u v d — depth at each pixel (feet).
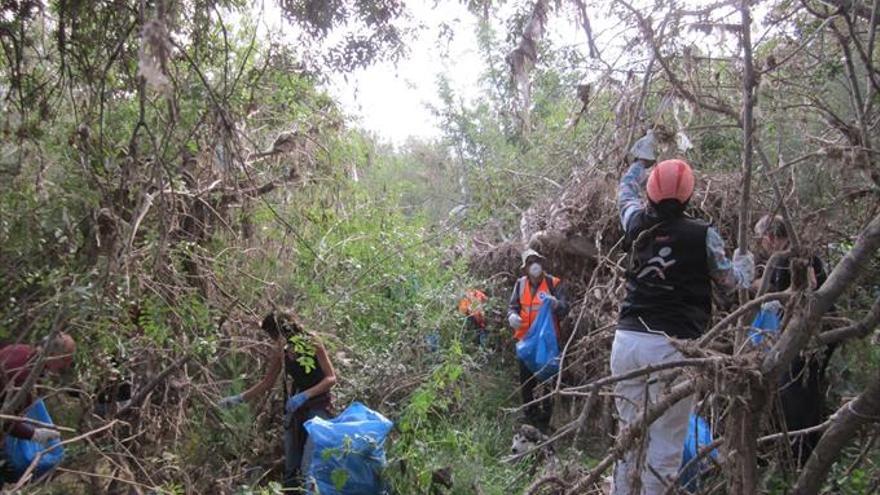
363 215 22.54
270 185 18.99
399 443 15.47
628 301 12.41
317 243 20.21
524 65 14.55
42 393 14.01
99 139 14.21
